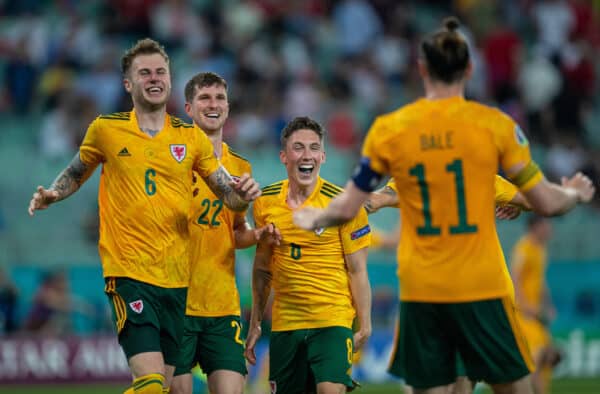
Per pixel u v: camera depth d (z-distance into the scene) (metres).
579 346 61.84
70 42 79.31
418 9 95.75
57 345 53.16
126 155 26.83
